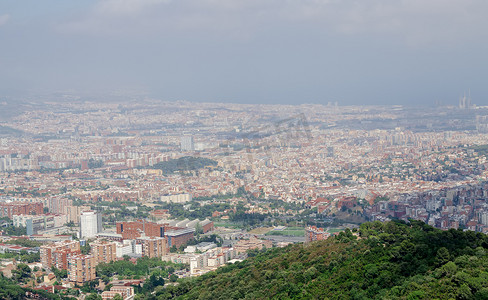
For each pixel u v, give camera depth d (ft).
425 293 561.43
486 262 599.98
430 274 603.67
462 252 640.17
